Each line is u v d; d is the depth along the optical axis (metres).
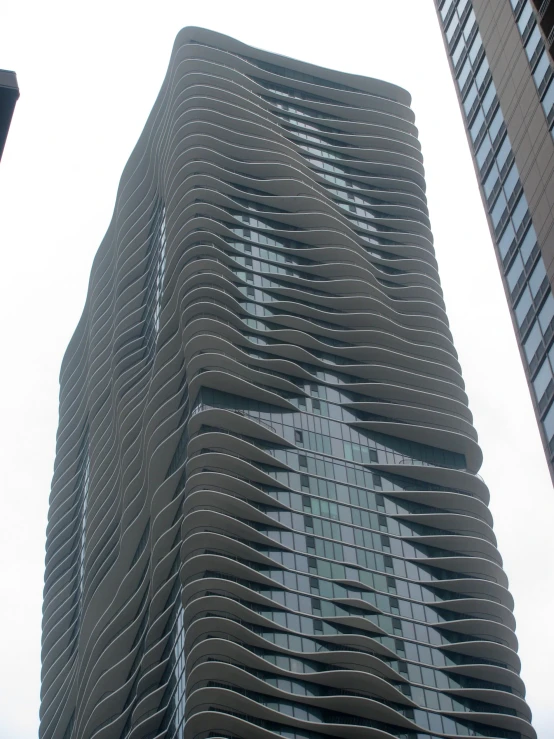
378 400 137.38
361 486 127.38
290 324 137.12
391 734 107.88
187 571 111.69
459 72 70.81
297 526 120.38
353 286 143.62
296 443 127.56
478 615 121.50
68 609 166.38
